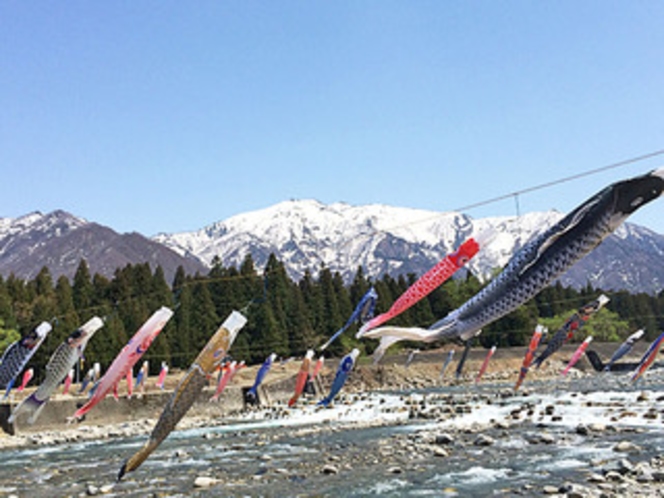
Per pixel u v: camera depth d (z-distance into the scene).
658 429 27.08
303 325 94.94
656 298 137.25
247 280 96.44
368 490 19.11
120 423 45.75
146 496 19.97
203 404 52.38
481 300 9.75
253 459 26.33
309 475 21.92
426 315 95.31
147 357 73.69
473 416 36.78
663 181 8.26
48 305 82.25
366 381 74.75
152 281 102.00
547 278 9.05
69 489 21.91
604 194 8.62
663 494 16.27
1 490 22.12
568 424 30.16
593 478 18.25
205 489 20.56
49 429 42.16
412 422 36.31
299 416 45.91
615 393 45.41
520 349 90.38
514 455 23.17
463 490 18.41
